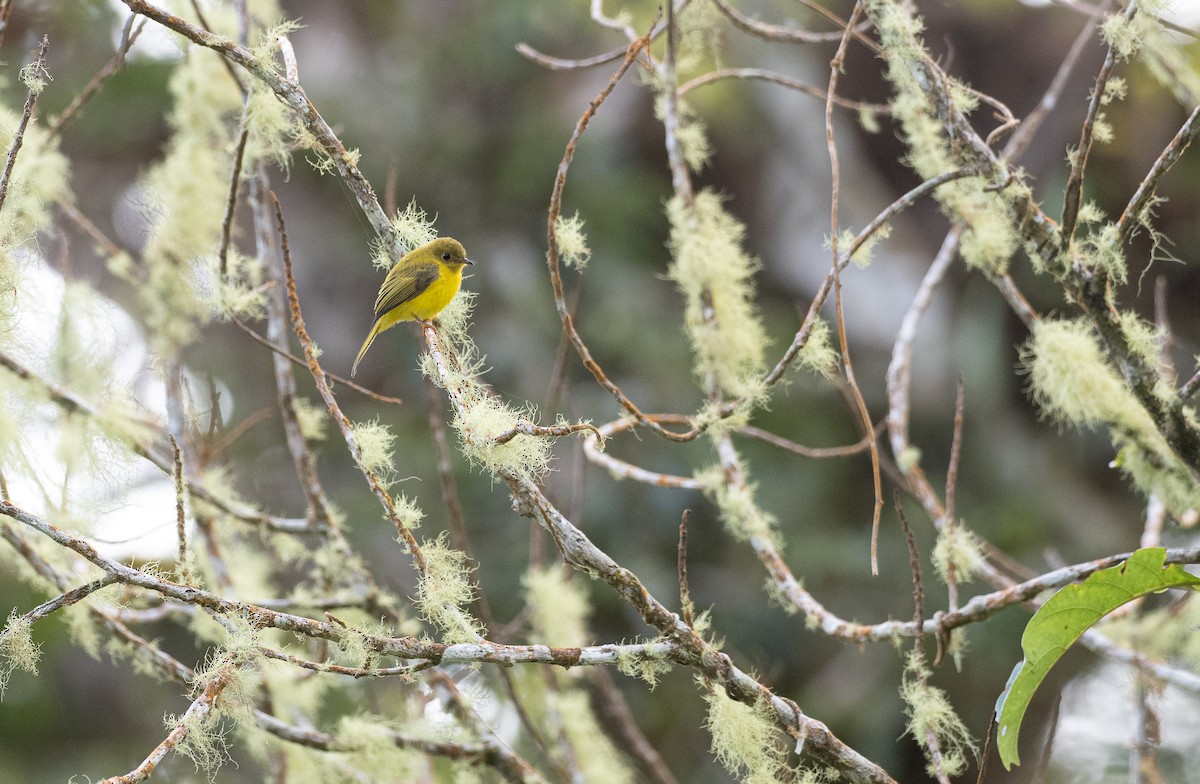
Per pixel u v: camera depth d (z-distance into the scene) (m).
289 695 7.98
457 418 5.65
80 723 13.41
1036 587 5.96
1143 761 7.29
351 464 16.05
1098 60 16.09
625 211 17.58
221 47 5.79
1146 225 5.96
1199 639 7.49
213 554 8.00
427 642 5.14
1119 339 6.11
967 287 17.11
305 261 18.05
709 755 13.91
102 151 16.78
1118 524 15.95
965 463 16.33
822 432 16.33
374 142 17.78
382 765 7.10
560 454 16.03
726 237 7.06
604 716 13.25
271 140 6.70
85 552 4.80
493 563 15.10
